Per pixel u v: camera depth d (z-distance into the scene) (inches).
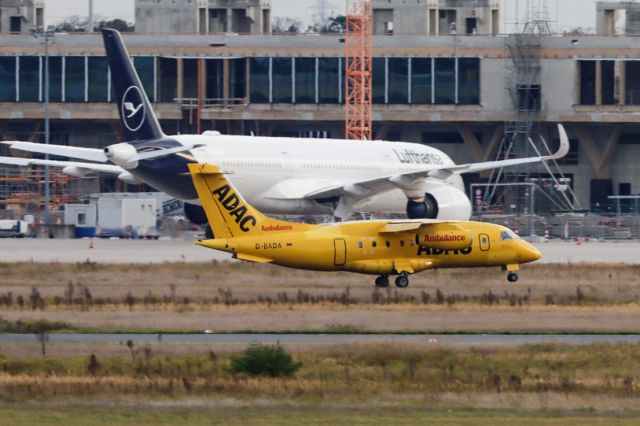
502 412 4899.1
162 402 5009.8
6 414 4729.3
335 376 5610.2
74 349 6151.6
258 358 5649.6
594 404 5093.5
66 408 4869.6
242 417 4714.6
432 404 5044.3
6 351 6082.7
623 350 6294.3
